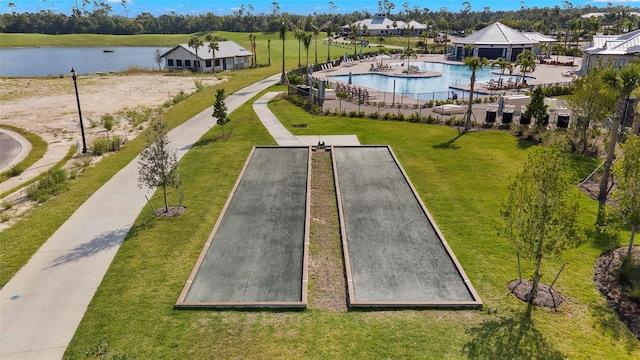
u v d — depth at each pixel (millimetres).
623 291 11828
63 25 151125
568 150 22469
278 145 24938
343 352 9508
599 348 9758
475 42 73688
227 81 53188
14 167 22047
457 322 10570
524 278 12391
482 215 16203
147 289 11883
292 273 12664
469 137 26297
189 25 159000
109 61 91062
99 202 17688
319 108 34250
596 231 15000
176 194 18391
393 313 10938
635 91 17797
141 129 30391
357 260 13336
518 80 50531
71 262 13258
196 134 27906
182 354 9500
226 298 11477
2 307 11234
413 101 39938
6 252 13828
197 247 14133
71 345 9883
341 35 133000
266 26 148375
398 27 132625
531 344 9805
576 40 94188
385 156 22938
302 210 16766
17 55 102375
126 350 9625
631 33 50562
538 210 10680
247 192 18516
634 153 12703
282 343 9812
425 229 15203
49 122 32594
